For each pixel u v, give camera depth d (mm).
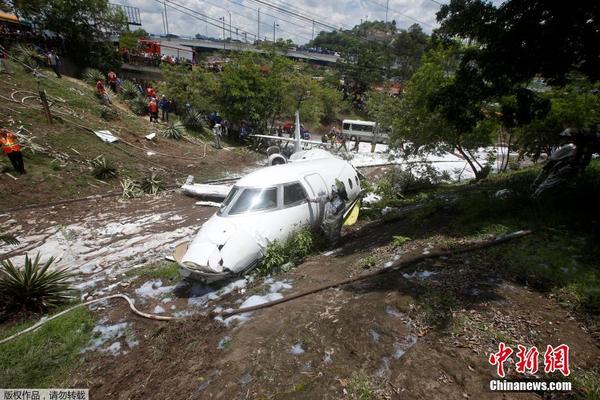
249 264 6922
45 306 6645
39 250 9438
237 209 7344
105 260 8914
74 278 7969
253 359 4211
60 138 16484
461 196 10234
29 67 21422
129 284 7215
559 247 5477
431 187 17625
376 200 15133
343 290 5543
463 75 7684
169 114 28438
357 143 32188
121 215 12359
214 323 5352
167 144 21578
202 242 6758
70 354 5141
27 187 12844
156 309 6164
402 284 5270
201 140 25484
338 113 52125
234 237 6777
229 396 3713
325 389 3537
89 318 5996
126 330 5582
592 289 4422
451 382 3359
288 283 6410
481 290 4797
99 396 4246
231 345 4637
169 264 8219
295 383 3711
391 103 20984
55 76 23703
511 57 6500
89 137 17859
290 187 8023
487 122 15430
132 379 4457
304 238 7754
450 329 4109
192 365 4477
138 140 20219
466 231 6945
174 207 13477
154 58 34906
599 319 4027
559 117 12703
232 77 27656
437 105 8234
